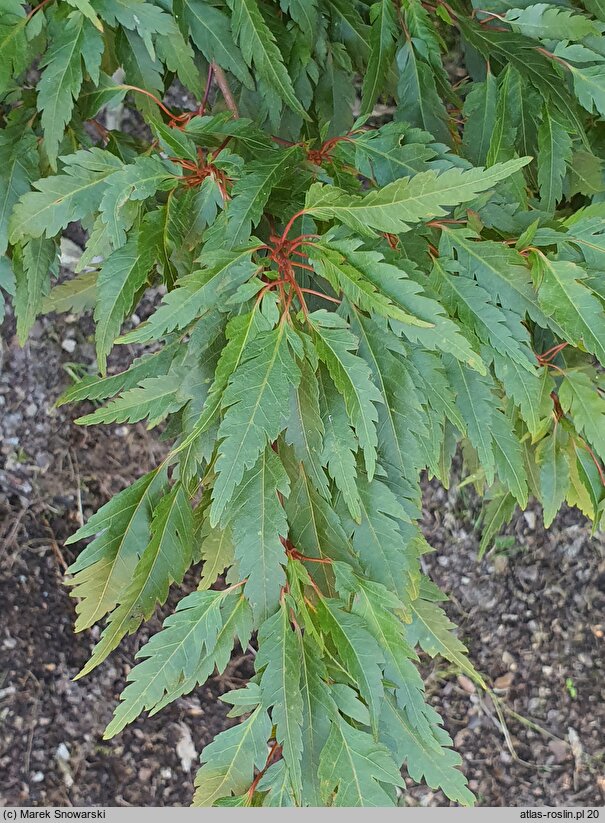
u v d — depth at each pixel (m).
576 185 0.37
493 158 0.32
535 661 0.71
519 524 0.72
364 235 0.27
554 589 0.72
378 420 0.28
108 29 0.34
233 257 0.27
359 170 0.31
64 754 0.62
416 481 0.29
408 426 0.28
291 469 0.30
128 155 0.33
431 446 0.29
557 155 0.33
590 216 0.30
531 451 0.39
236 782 0.30
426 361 0.28
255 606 0.28
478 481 0.46
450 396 0.28
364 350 0.28
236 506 0.28
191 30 0.31
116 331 0.27
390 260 0.27
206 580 0.33
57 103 0.28
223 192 0.29
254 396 0.25
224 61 0.32
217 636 0.30
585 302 0.28
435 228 0.30
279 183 0.30
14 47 0.28
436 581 0.71
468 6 0.37
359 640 0.29
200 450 0.29
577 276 0.28
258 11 0.31
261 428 0.25
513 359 0.28
